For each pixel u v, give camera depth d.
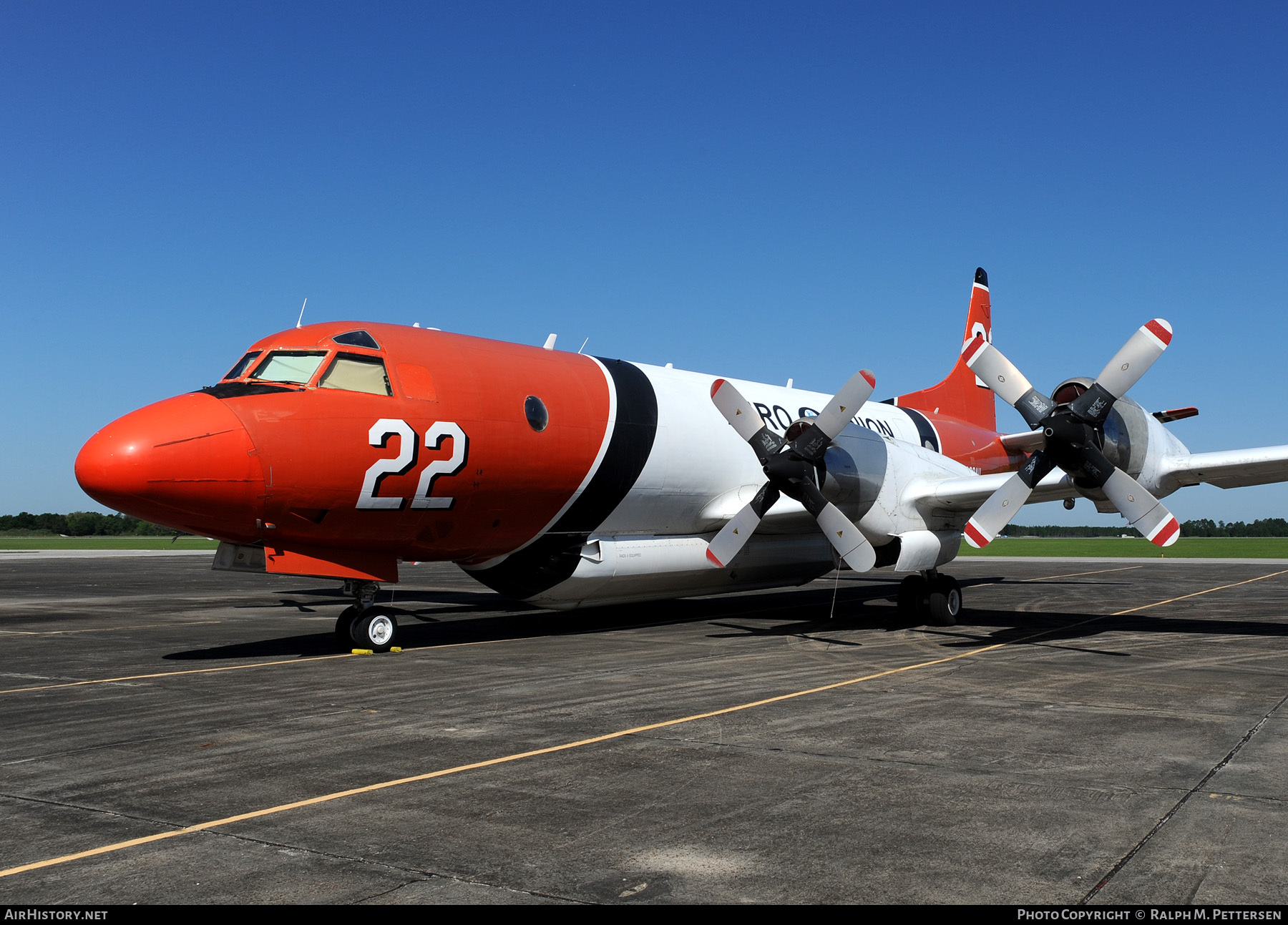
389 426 10.66
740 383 16.19
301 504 10.22
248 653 11.34
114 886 4.01
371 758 6.14
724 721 7.20
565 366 13.07
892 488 13.70
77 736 6.83
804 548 15.72
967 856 4.31
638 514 13.56
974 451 20.12
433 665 10.20
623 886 3.99
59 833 4.68
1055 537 121.81
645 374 14.27
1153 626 13.98
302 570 10.80
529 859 4.30
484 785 5.50
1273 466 13.23
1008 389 12.14
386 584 11.62
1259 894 3.88
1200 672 9.56
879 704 7.86
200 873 4.15
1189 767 5.80
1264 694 8.30
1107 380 11.62
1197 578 26.50
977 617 15.36
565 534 12.98
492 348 12.38
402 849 4.45
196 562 38.91
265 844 4.51
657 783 5.51
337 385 10.63
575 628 13.98
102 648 11.94
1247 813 4.90
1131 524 11.52
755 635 12.95
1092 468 11.66
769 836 4.60
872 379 12.16
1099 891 3.91
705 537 14.74
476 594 20.97
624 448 12.99
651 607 17.41
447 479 11.17
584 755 6.19
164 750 6.38
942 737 6.64
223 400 10.00
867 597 20.00
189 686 8.95
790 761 6.00
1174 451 14.30
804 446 12.48
